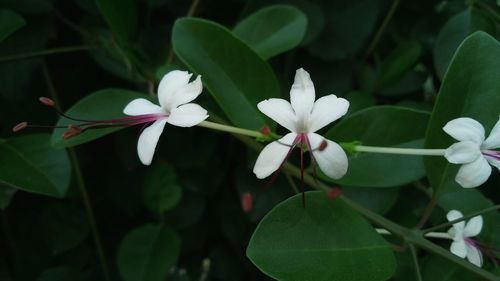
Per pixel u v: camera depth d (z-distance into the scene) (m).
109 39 0.18
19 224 0.19
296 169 0.15
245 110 0.14
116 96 0.15
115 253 0.20
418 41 0.19
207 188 0.19
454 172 0.14
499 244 0.15
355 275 0.12
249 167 0.18
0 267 0.19
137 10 0.17
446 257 0.12
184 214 0.19
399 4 0.19
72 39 0.19
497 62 0.13
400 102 0.18
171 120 0.12
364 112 0.14
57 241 0.19
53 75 0.19
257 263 0.11
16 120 0.18
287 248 0.12
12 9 0.17
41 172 0.15
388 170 0.14
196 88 0.12
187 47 0.14
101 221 0.20
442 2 0.19
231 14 0.19
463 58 0.13
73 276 0.19
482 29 0.16
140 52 0.18
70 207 0.19
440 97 0.13
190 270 0.21
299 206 0.12
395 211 0.17
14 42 0.17
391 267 0.12
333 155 0.11
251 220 0.19
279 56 0.19
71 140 0.14
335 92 0.19
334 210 0.12
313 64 0.19
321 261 0.12
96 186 0.20
